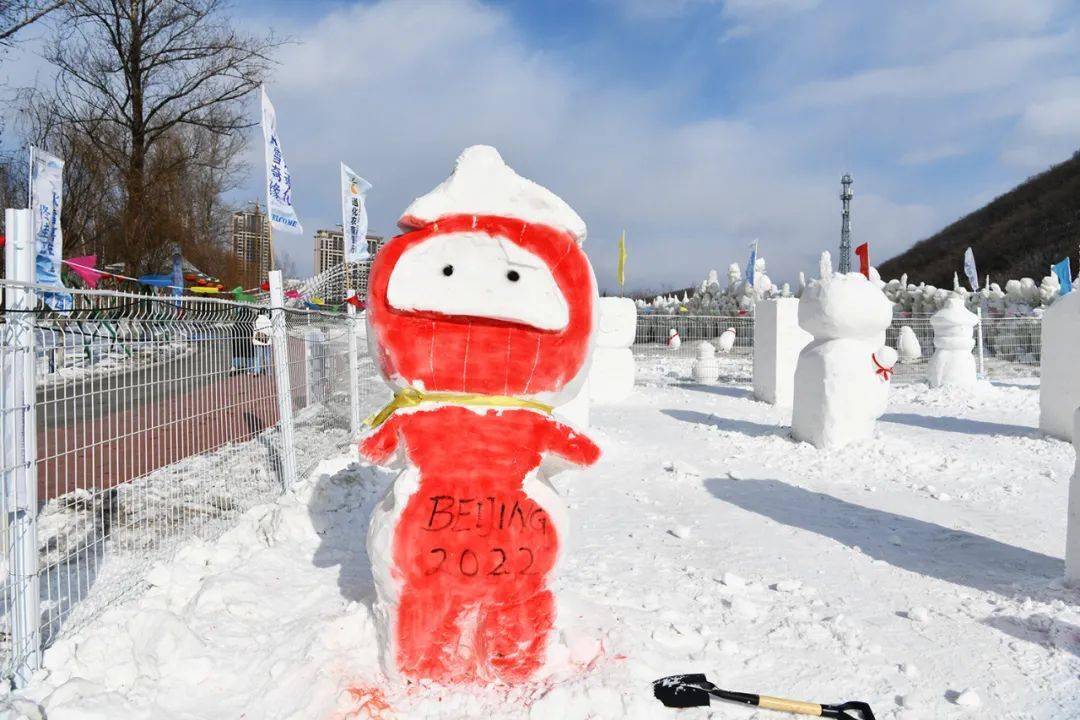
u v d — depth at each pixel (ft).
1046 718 10.80
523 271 11.98
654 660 12.00
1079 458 15.39
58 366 14.58
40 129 79.77
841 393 29.58
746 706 10.91
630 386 48.01
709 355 60.13
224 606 14.08
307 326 31.22
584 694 10.52
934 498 23.61
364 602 13.48
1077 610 14.15
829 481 25.82
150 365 17.60
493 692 11.02
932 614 14.40
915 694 11.31
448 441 11.79
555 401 12.56
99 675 11.71
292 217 26.45
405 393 12.25
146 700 10.93
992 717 10.84
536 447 11.98
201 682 11.64
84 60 85.71
